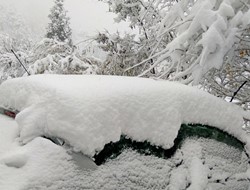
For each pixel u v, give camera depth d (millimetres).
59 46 7781
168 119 2914
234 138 3473
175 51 4574
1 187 2152
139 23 6363
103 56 7570
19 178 2209
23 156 2309
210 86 5406
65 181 2322
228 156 3355
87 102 2547
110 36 6785
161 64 5645
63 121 2453
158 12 5922
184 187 2857
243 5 4375
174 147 2951
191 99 3160
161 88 3037
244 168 3465
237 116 3514
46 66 7441
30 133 2479
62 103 2500
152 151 2818
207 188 3004
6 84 3207
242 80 5348
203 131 3205
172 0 5715
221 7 4102
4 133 2617
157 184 2746
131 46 6781
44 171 2275
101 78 3066
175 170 2893
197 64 4352
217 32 3938
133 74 6539
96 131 2492
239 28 4344
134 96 2811
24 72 9000
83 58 7570
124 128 2693
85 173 2424
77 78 3029
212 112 3299
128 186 2596
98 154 2508
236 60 5145
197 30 4285
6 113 3006
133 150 2721
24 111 2576
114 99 2686
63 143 2441
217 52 4035
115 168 2572
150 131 2812
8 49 9203
